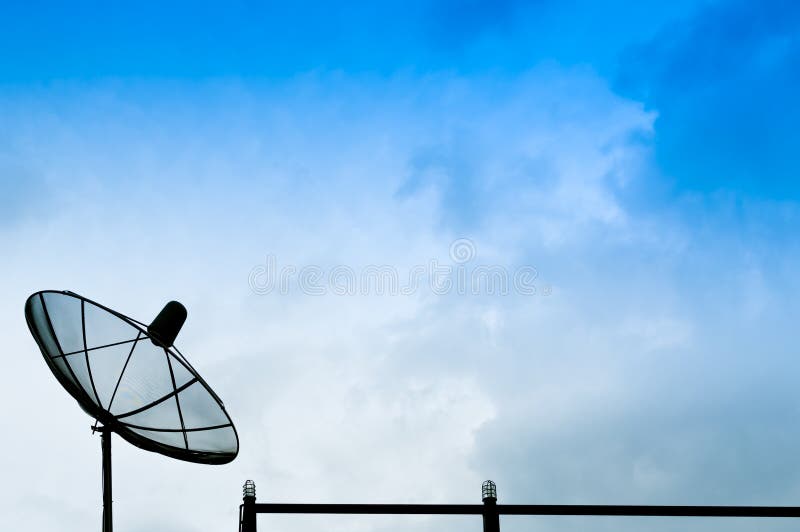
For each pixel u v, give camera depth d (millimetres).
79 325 8781
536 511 7930
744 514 7992
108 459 8344
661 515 7988
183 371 9172
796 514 8016
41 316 8570
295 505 7793
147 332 9031
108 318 8930
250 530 7652
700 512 8023
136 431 8617
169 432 8805
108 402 8625
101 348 8812
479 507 7926
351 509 7832
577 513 7938
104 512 8172
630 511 7988
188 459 8750
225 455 8773
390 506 7930
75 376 8492
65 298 8781
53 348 8500
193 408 9047
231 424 8938
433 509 7867
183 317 9242
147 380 8945
